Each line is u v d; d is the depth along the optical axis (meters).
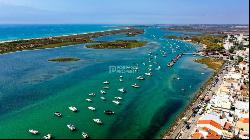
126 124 138.00
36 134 126.00
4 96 175.50
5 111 152.12
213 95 180.12
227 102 156.25
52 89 191.50
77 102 167.00
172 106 163.75
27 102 166.00
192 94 186.75
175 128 132.75
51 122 138.88
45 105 161.62
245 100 171.25
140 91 191.00
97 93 184.50
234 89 190.62
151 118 145.88
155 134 128.00
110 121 141.12
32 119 142.00
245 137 125.38
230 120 141.62
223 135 126.38
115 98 173.50
